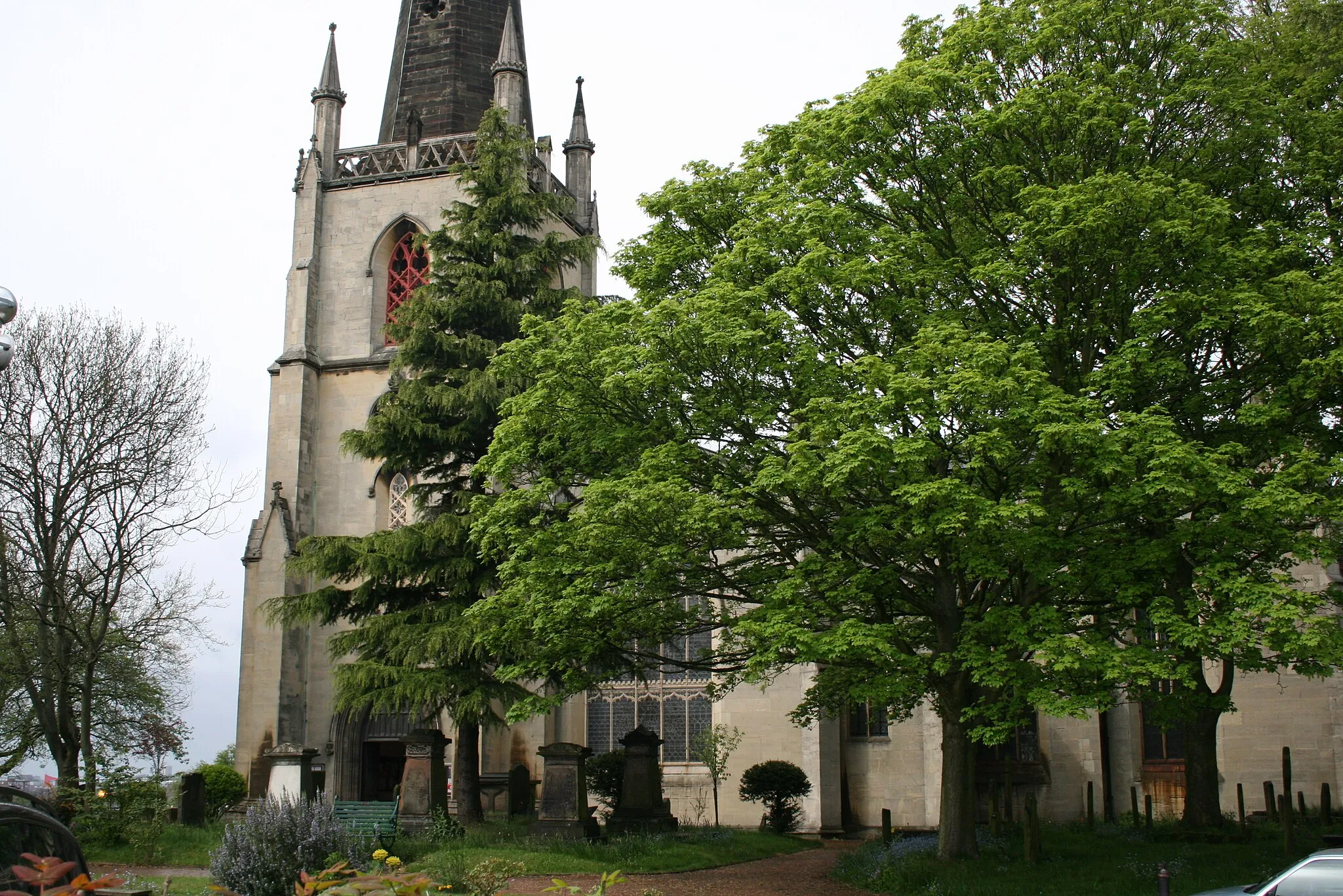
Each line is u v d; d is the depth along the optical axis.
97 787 28.08
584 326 22.59
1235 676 36.03
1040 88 21.64
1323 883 12.18
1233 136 22.36
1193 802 26.78
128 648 38.88
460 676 29.61
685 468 21.27
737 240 22.95
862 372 19.64
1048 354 21.69
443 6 51.09
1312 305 19.34
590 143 53.53
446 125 49.69
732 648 26.95
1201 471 17.89
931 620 22.47
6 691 37.66
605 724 42.69
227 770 43.84
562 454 23.45
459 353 32.78
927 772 37.88
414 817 26.78
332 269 48.00
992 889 20.11
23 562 34.41
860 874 23.22
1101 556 19.72
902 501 18.78
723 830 33.25
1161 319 19.80
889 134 22.19
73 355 35.91
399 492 45.62
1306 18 25.58
